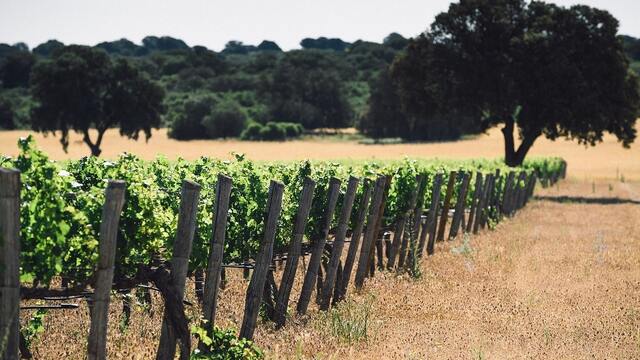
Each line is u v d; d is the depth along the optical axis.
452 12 75.62
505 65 72.81
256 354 10.91
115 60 104.88
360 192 17.28
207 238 12.16
